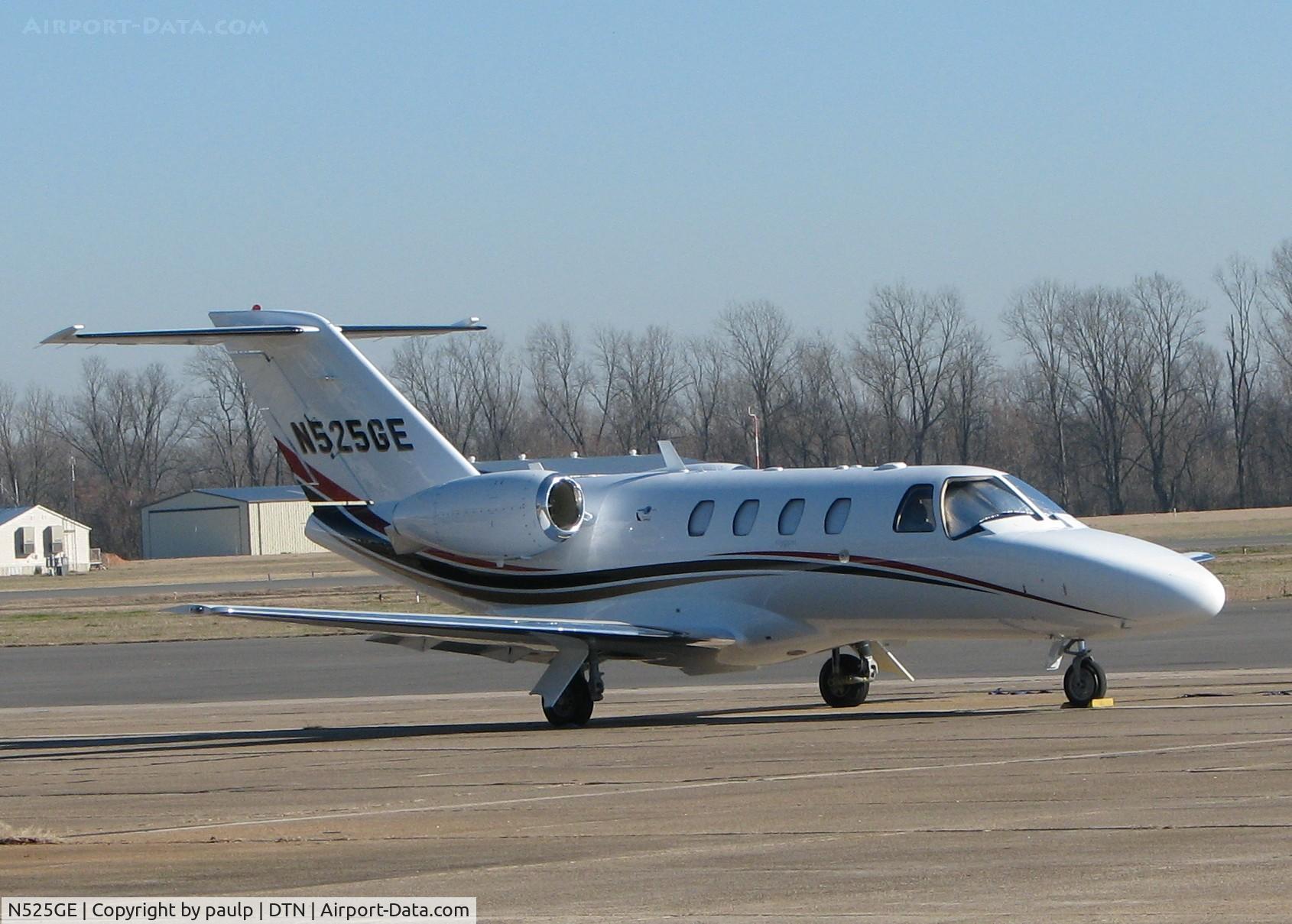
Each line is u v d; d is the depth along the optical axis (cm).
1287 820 2938
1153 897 2380
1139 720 4706
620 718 5725
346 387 6388
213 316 6525
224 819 3616
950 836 2938
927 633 5444
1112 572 5069
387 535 6322
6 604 17775
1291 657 7031
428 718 6069
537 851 3003
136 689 8019
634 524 5909
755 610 5659
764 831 3092
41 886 2862
